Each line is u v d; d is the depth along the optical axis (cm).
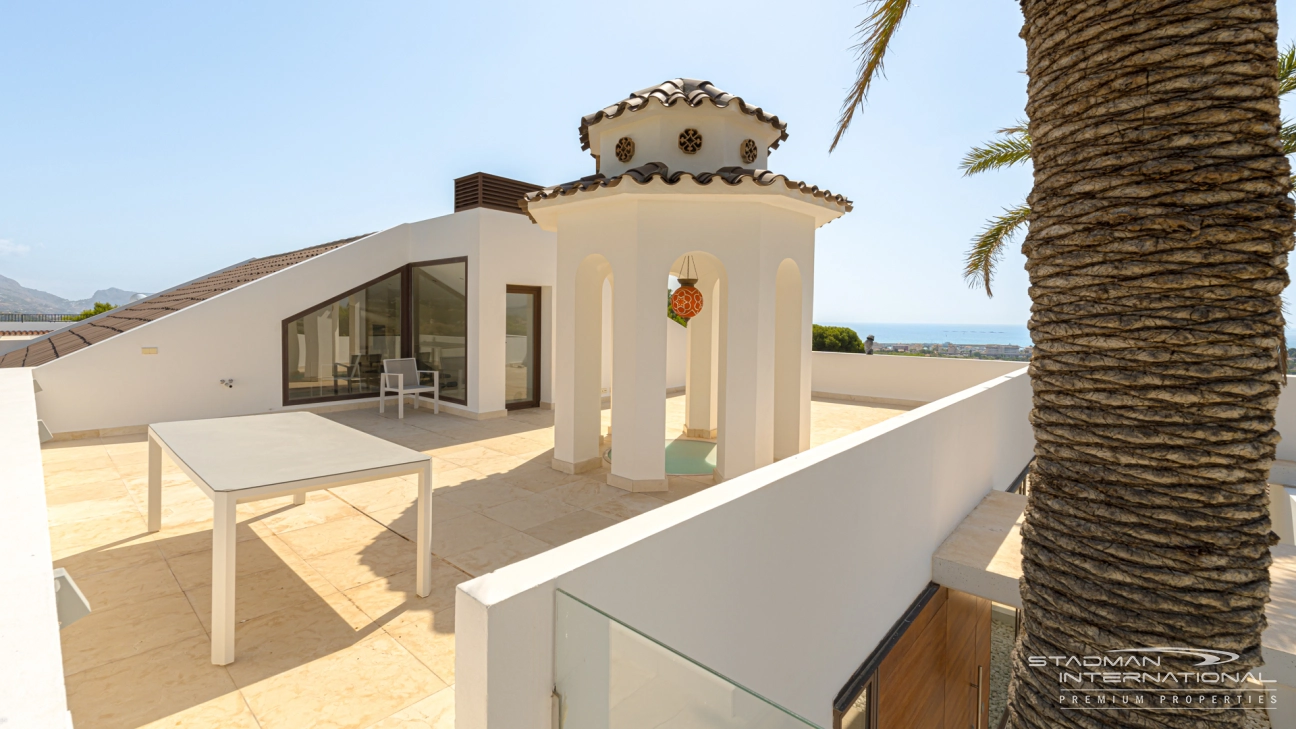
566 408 721
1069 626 266
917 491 479
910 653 467
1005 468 758
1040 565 277
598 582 185
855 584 384
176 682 295
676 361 1505
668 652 150
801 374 749
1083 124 234
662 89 677
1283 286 214
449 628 351
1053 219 249
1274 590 479
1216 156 209
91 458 733
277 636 338
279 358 1010
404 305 1173
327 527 515
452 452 812
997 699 773
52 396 812
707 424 958
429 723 270
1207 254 212
